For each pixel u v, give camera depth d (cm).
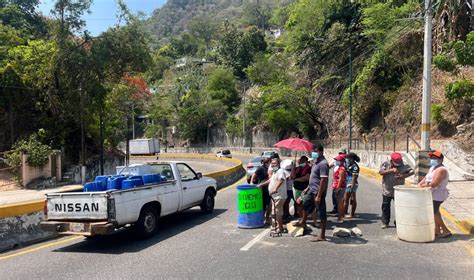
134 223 937
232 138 7869
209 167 4566
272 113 5962
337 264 697
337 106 5162
